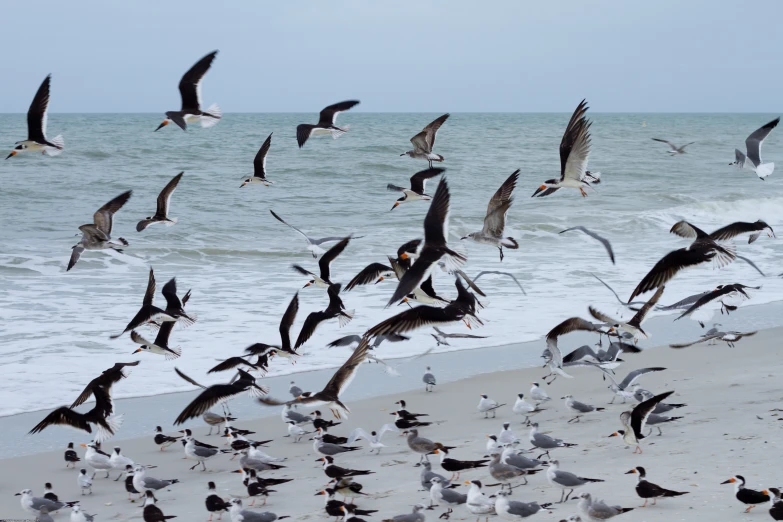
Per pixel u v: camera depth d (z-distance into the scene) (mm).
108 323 23828
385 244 37250
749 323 24484
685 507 11164
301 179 58500
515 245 15086
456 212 45938
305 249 35812
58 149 16812
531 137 111500
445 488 12094
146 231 38906
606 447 14305
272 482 13312
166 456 15359
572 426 15984
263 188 53812
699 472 12445
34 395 18016
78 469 14734
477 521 11773
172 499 13258
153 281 16406
